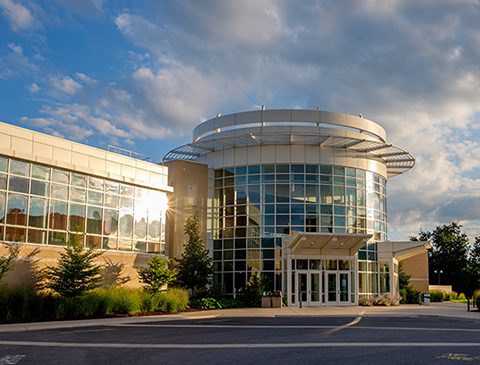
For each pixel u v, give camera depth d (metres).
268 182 34.28
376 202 36.38
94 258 23.59
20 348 11.55
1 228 19.66
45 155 22.14
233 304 29.38
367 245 34.81
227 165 35.72
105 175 24.61
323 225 33.53
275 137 34.03
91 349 11.49
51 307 18.94
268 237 33.44
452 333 15.57
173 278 26.02
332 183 34.38
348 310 26.73
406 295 39.22
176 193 33.19
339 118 35.69
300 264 31.92
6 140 20.48
